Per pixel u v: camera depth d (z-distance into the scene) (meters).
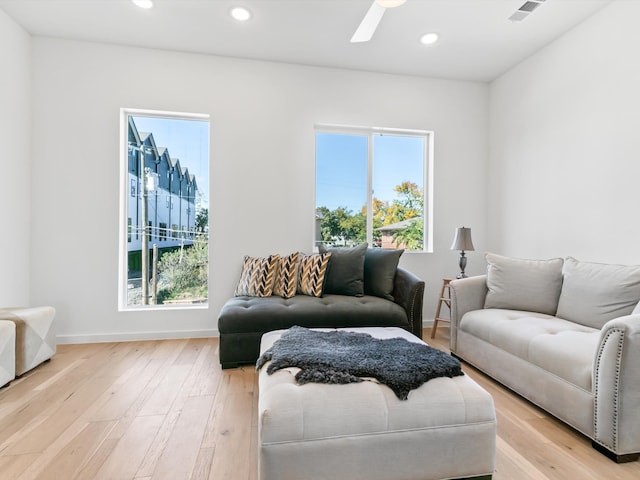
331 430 1.15
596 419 1.45
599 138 2.44
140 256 3.17
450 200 3.59
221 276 3.13
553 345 1.70
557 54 2.79
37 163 2.81
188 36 2.79
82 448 1.45
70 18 2.56
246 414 1.75
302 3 2.38
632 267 1.95
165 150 3.21
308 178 3.27
